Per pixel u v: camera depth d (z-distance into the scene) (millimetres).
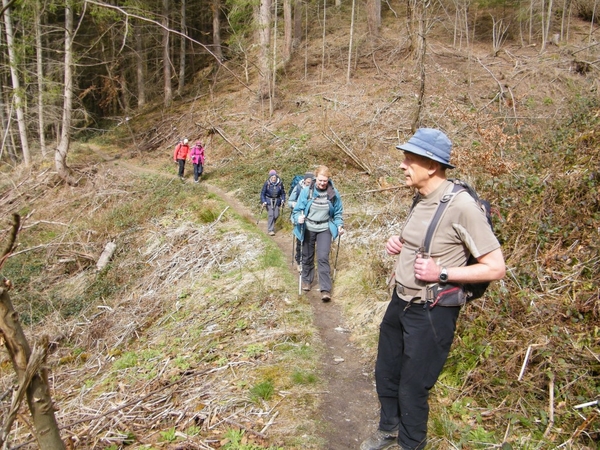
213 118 21484
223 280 7617
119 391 4902
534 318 4398
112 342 7141
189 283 8141
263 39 19516
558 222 5824
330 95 19250
